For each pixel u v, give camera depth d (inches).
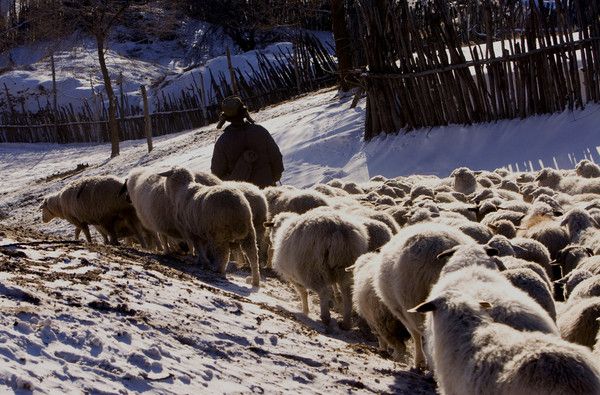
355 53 1188.5
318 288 377.4
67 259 353.7
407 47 892.0
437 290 259.9
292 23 1994.3
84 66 2158.0
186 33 2407.7
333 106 1080.2
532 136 804.6
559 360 197.5
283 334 322.0
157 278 352.2
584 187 603.8
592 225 443.2
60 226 839.7
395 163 856.3
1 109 2036.2
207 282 406.9
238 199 437.4
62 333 243.1
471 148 831.7
